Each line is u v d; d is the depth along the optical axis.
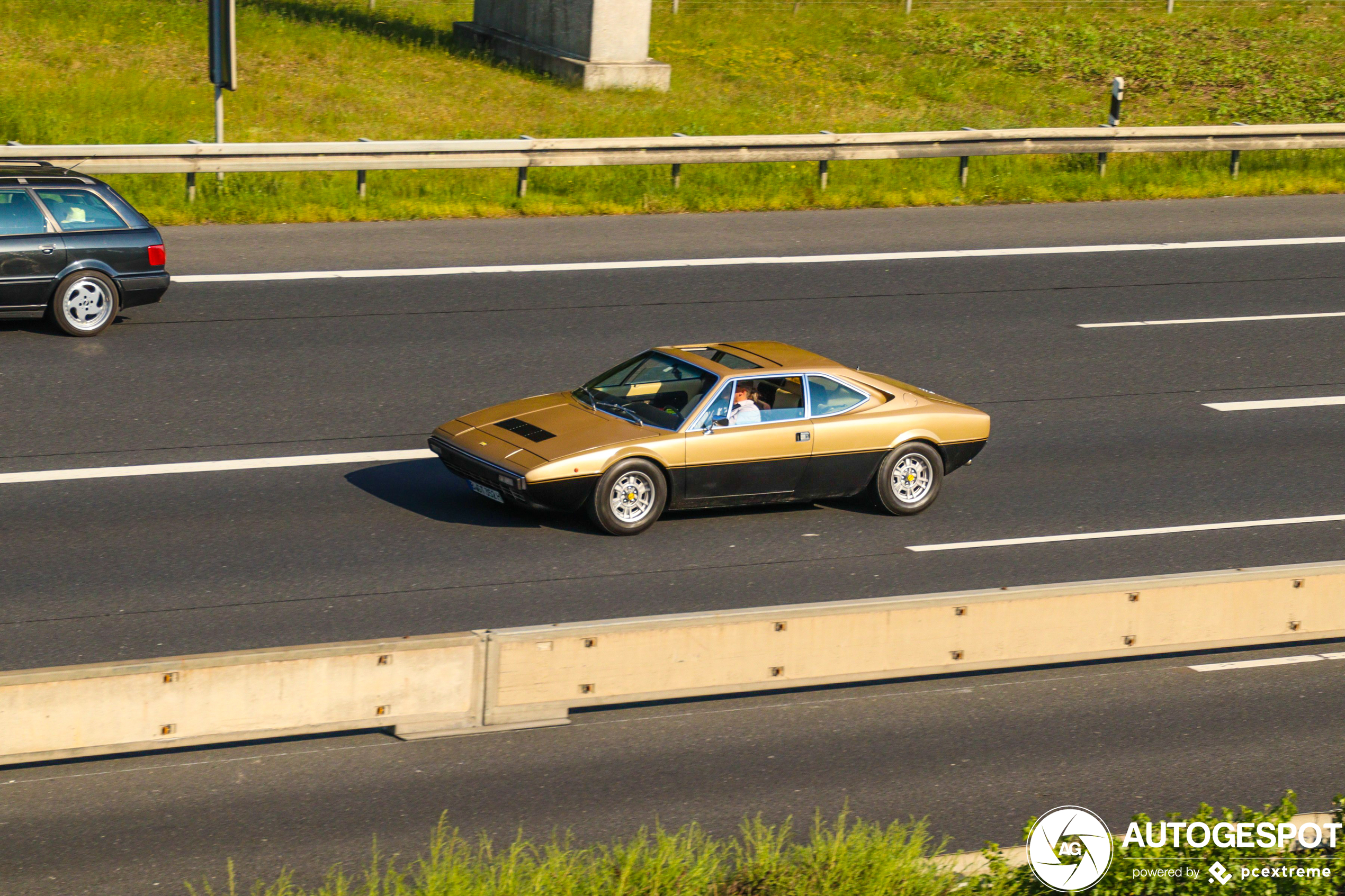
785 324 27.95
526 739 13.25
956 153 38.84
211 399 22.44
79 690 10.83
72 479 19.08
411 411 22.67
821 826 11.85
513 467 17.86
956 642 13.19
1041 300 30.53
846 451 19.52
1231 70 52.38
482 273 29.95
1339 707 14.98
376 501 19.25
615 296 28.97
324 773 12.35
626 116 41.97
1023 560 18.44
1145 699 14.95
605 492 18.19
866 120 44.62
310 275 28.95
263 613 15.42
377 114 40.25
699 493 18.88
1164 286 31.88
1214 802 12.72
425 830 11.45
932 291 30.72
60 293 24.28
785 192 37.47
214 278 28.31
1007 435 23.42
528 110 42.03
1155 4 60.38
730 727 13.76
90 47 42.66
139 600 15.59
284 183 34.56
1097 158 42.00
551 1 46.44
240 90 40.62
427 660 11.98
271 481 19.62
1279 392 26.08
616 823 11.71
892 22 56.47
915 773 12.98
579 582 16.81
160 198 32.53
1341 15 59.81
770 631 12.70
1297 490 21.62
